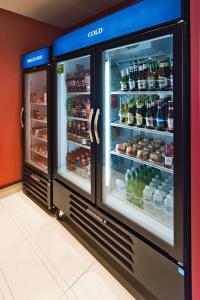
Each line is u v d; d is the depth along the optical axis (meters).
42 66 2.80
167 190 1.78
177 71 1.29
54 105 2.66
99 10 3.19
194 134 1.27
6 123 3.42
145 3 1.45
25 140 3.44
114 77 2.04
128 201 2.03
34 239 2.38
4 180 3.50
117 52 1.94
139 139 2.12
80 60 2.71
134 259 1.72
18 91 3.47
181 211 1.35
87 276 1.89
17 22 3.33
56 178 2.75
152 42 1.68
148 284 1.61
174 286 1.43
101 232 2.05
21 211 2.96
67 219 2.72
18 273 1.93
